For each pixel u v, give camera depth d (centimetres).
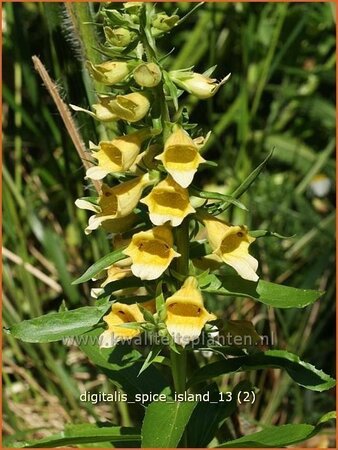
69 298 66
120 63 37
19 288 69
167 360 43
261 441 40
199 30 76
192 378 42
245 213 71
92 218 39
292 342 63
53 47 55
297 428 40
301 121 83
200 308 37
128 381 46
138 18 36
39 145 74
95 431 43
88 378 66
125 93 38
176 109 36
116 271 41
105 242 57
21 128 73
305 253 72
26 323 40
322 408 63
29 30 71
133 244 38
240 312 63
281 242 72
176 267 40
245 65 73
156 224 36
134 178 39
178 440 38
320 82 84
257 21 78
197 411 45
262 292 39
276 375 62
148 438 38
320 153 81
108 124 50
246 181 38
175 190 36
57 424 62
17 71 69
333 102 83
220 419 45
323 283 68
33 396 65
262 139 76
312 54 86
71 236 72
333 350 67
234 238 38
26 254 68
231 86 79
